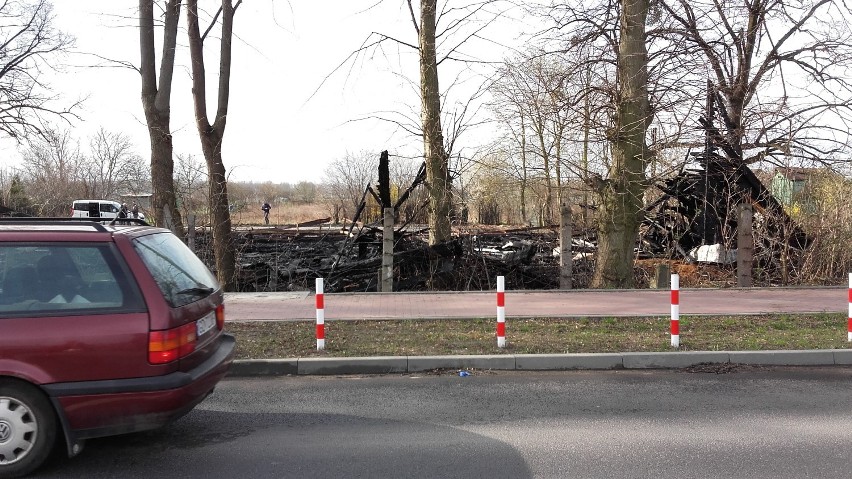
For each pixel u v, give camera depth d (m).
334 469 4.33
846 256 14.12
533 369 7.21
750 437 4.93
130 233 4.56
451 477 4.18
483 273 14.18
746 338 8.09
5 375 4.07
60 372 4.11
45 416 4.13
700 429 5.13
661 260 16.23
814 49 15.60
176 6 13.12
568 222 12.23
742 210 12.69
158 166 13.27
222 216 14.41
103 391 4.14
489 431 5.12
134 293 4.29
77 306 4.22
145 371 4.21
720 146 14.48
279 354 7.37
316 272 15.24
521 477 4.18
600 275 12.95
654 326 8.85
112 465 4.40
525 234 17.11
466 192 16.81
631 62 12.17
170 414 4.27
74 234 4.39
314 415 5.58
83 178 50.53
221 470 4.32
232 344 5.30
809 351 7.35
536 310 10.02
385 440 4.91
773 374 6.93
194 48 13.97
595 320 9.27
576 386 6.49
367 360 7.10
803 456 4.52
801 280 14.09
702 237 17.23
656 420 5.38
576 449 4.69
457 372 7.09
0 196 44.34
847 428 5.14
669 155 13.54
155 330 4.23
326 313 9.87
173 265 4.75
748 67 16.42
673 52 12.62
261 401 6.01
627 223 12.69
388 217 12.33
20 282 4.26
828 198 14.87
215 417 5.52
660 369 7.22
